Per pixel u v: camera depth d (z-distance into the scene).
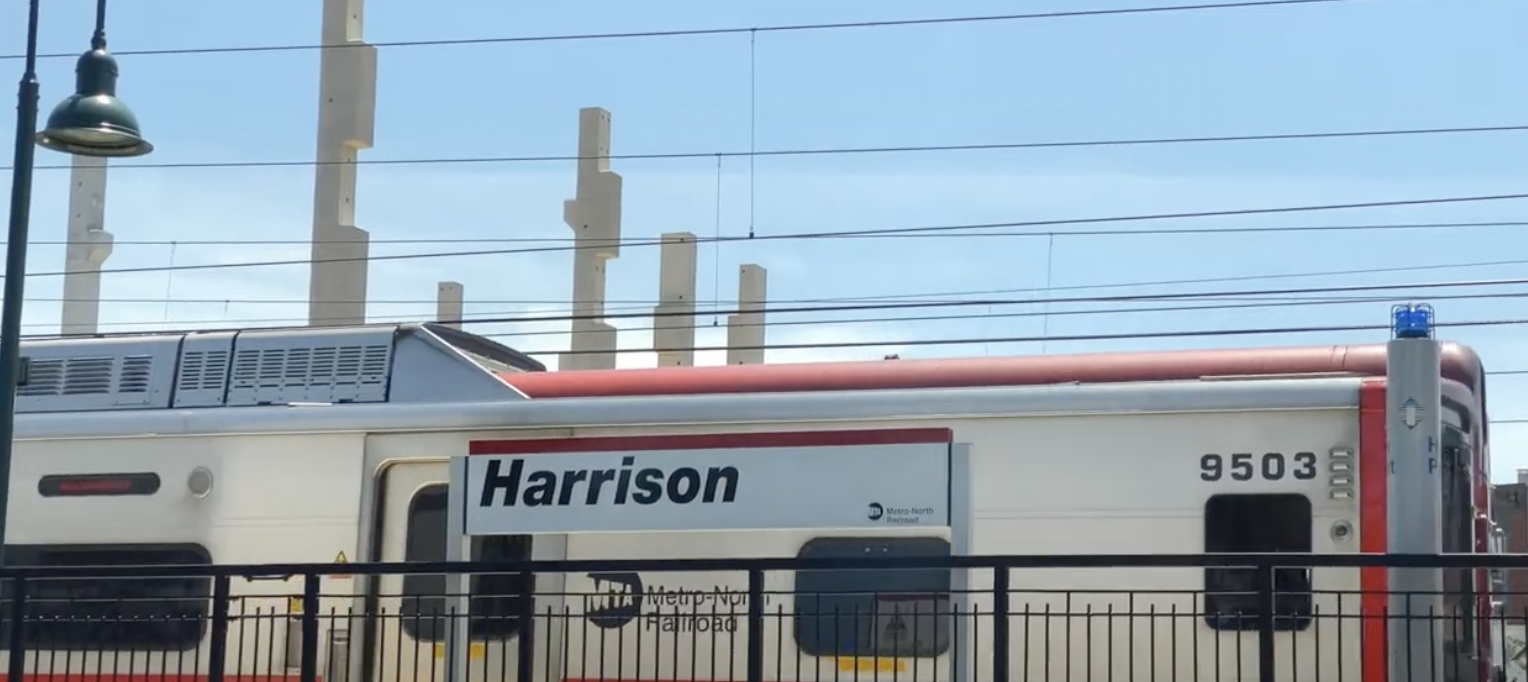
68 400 14.19
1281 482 11.45
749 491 10.96
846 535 12.11
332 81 33.94
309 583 10.73
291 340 13.84
